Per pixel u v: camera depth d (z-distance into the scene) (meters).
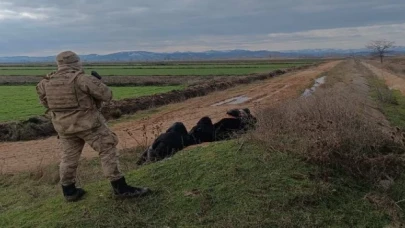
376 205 5.84
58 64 5.34
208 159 6.70
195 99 28.08
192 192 5.72
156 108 23.50
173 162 6.73
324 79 41.94
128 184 6.03
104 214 5.30
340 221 5.34
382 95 23.45
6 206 7.82
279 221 5.16
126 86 40.97
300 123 7.91
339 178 6.29
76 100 5.17
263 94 29.30
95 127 5.29
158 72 67.88
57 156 11.98
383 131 8.52
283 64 105.56
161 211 5.37
